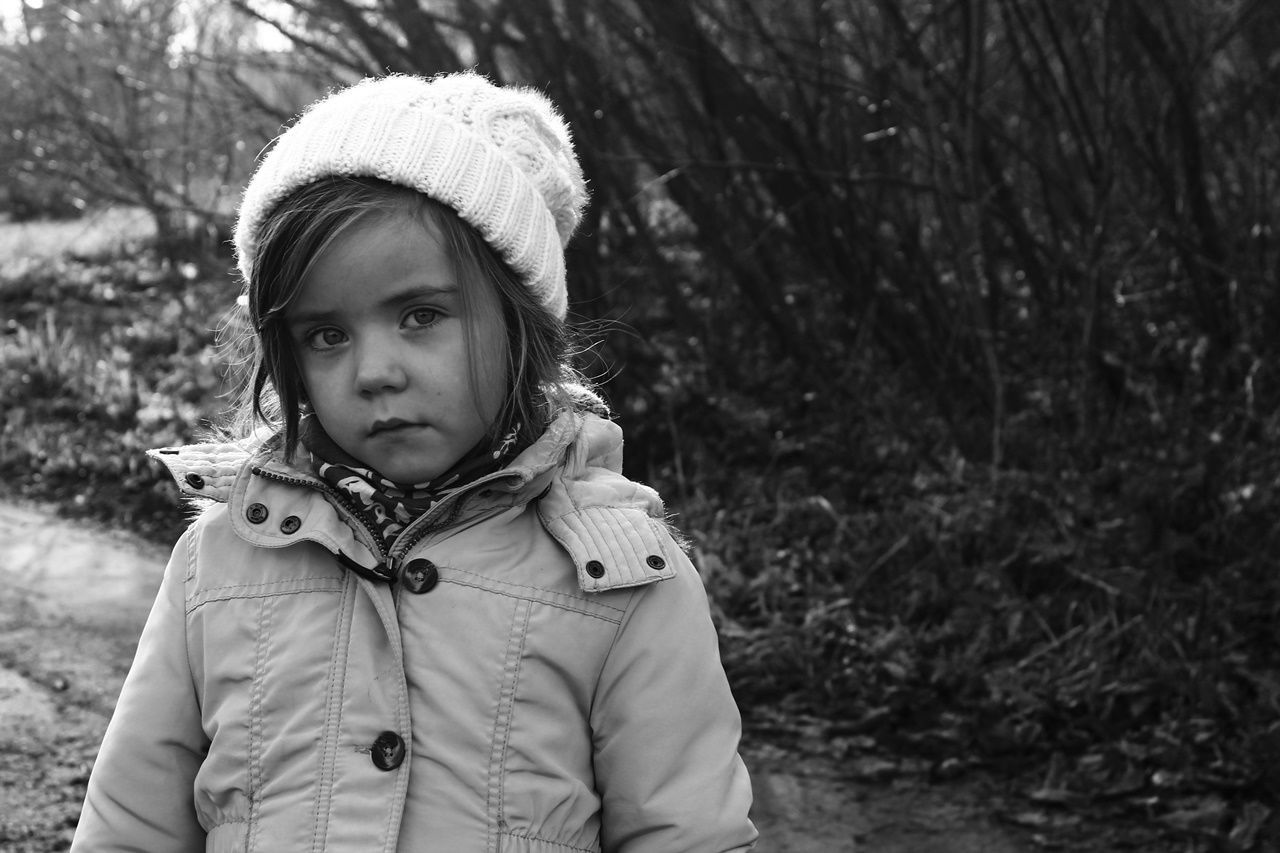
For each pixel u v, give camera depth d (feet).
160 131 29.35
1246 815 11.21
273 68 22.89
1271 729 12.07
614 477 5.48
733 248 22.25
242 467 5.28
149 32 25.71
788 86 22.09
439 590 4.93
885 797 11.96
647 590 5.07
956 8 20.72
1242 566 15.33
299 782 4.77
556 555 5.08
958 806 11.79
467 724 4.77
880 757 12.71
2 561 18.33
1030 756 12.54
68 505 21.18
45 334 30.14
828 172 19.99
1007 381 20.43
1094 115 21.98
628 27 19.89
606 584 4.91
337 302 4.83
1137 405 20.10
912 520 16.79
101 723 13.35
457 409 4.90
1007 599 14.80
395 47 19.53
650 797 4.97
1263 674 13.51
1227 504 16.39
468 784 4.74
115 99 29.45
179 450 5.41
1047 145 22.79
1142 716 12.87
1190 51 22.24
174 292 32.19
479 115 5.15
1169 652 13.71
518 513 5.12
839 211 21.03
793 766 12.52
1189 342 21.48
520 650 4.86
